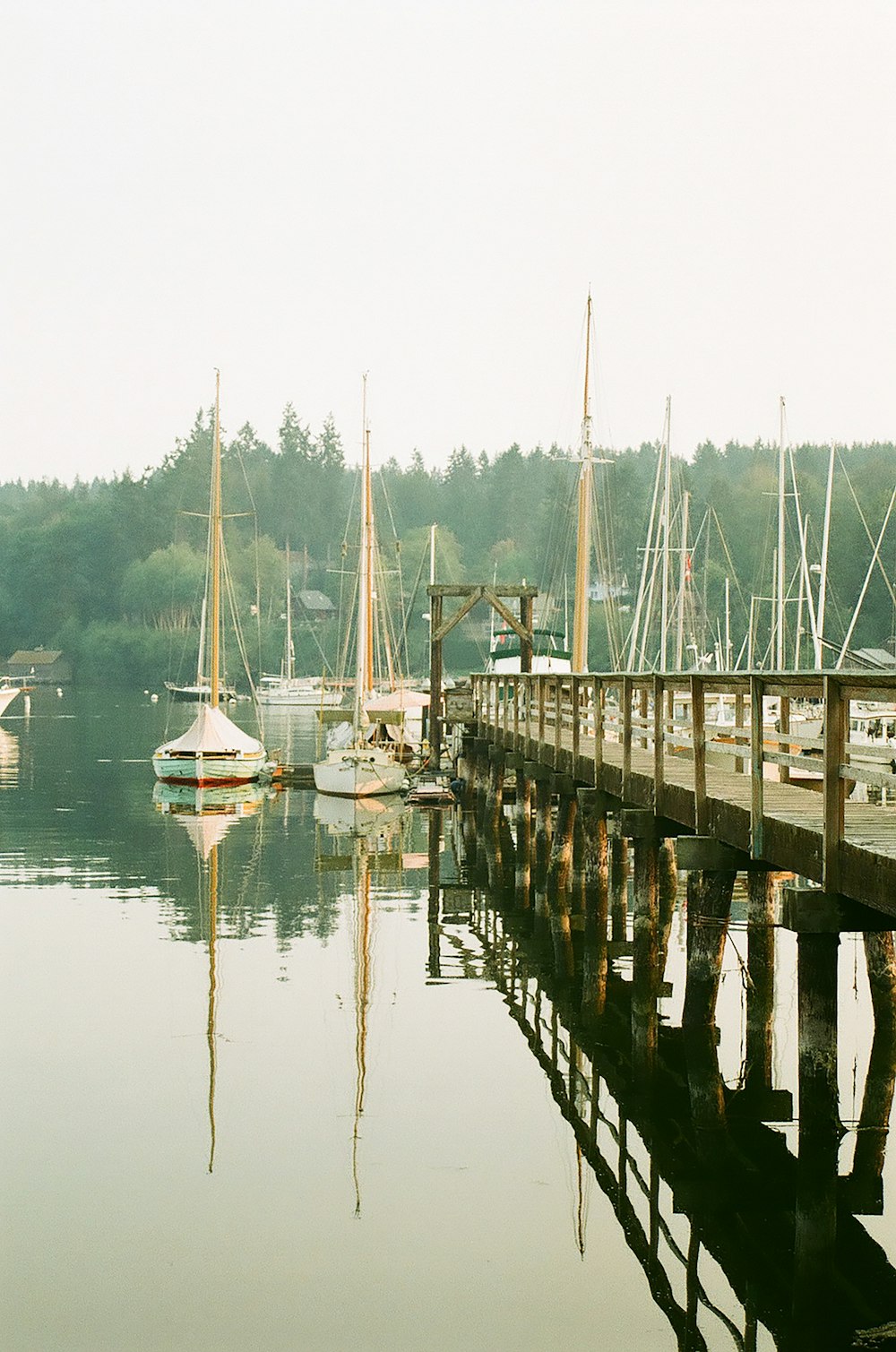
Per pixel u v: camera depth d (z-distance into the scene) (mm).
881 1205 9164
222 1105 11516
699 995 11672
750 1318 7852
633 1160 10289
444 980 15820
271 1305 8117
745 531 102500
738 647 78750
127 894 21203
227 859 24938
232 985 15508
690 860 11016
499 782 27188
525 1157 10383
